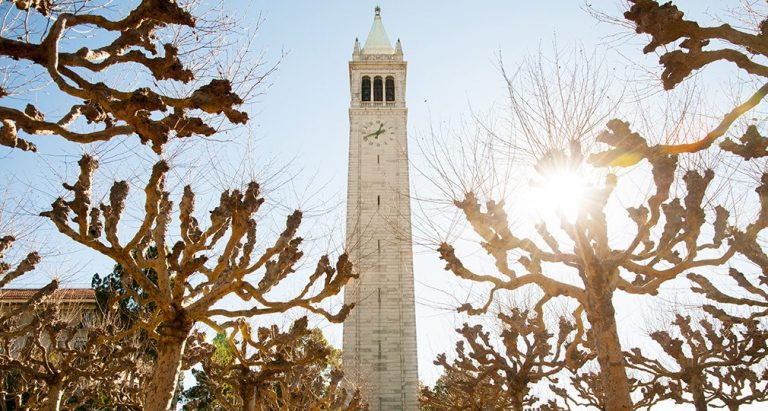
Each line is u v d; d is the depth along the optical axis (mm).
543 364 22438
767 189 14547
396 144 63562
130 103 8312
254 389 18047
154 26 9555
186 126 9430
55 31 7625
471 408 25406
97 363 24906
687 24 9289
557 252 15406
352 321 53344
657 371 25266
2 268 17609
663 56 9797
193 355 22359
